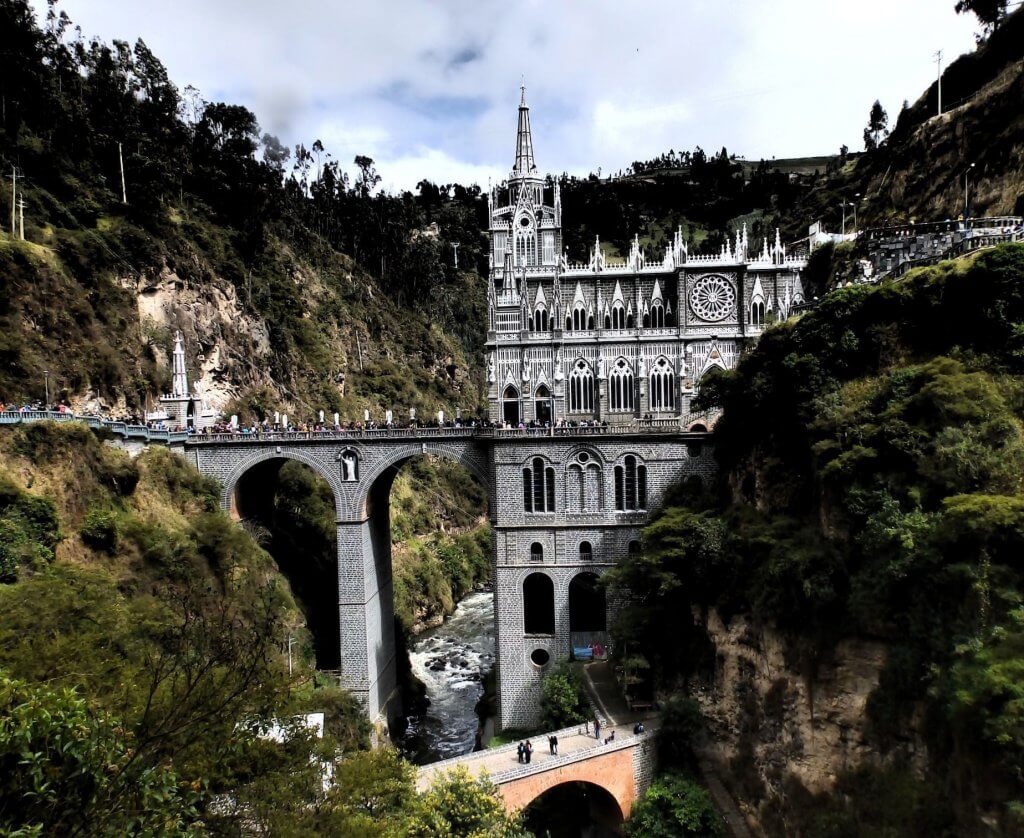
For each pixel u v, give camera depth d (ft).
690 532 209.05
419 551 420.77
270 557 258.98
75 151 353.51
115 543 205.77
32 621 131.13
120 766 64.85
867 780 144.05
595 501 241.55
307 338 476.54
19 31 340.18
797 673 169.17
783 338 204.33
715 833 174.40
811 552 167.12
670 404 311.47
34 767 54.80
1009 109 311.47
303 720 110.83
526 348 315.37
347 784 117.80
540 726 235.20
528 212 334.44
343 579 255.29
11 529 171.32
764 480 203.51
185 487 251.60
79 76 398.83
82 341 293.43
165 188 386.73
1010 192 287.28
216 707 82.74
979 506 127.95
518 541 242.78
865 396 178.19
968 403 150.00
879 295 184.55
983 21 393.91
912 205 355.97
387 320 600.39
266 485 305.12
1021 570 124.67
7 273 268.21
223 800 89.86
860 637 154.20
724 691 194.59
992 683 113.29
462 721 273.95
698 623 208.64
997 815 111.55
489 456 252.21
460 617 398.42
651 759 192.75
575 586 250.57
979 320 165.99
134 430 244.22
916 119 414.82
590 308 319.88
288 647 219.61
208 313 372.99
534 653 241.76
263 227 469.57
